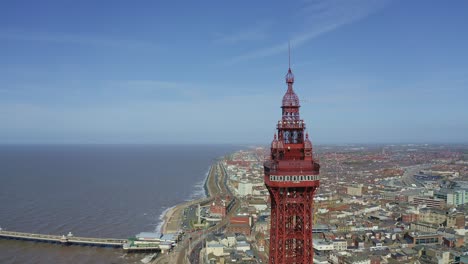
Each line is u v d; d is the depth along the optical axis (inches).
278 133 4581.7
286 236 4323.3
